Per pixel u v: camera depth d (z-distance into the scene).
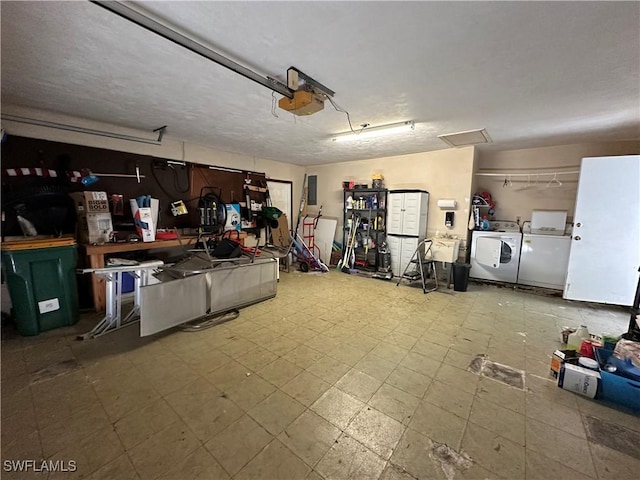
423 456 1.49
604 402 1.91
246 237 4.98
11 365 2.25
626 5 1.33
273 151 5.03
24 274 2.62
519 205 4.96
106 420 1.69
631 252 3.50
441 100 2.56
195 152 4.54
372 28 1.54
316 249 6.44
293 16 1.45
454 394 1.99
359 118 3.08
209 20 1.49
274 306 3.68
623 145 4.14
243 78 2.18
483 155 5.20
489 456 1.50
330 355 2.48
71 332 2.82
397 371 2.26
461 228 4.77
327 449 1.53
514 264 4.60
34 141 3.01
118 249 3.25
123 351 2.49
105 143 3.53
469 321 3.27
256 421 1.72
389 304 3.80
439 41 1.66
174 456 1.47
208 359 2.39
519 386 2.09
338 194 6.29
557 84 2.22
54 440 1.54
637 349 2.03
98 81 2.25
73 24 1.52
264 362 2.36
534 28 1.52
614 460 1.48
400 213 5.09
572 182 4.50
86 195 3.14
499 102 2.60
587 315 3.50
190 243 4.09
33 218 2.85
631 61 1.86
